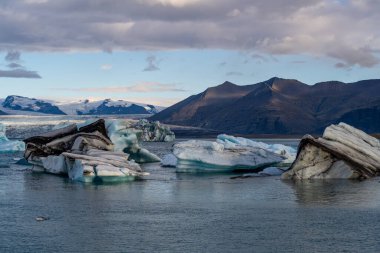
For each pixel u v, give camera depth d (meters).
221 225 28.02
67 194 39.44
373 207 32.94
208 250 23.11
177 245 23.94
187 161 56.84
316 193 39.09
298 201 35.59
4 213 31.58
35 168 59.38
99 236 25.62
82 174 46.59
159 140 190.75
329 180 46.72
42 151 58.84
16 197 38.00
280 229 26.97
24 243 24.41
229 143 64.75
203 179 49.78
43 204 34.84
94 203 35.22
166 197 37.88
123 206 34.06
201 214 31.12
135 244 24.12
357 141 50.06
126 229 27.09
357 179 46.94
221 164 56.19
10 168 62.69
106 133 63.00
